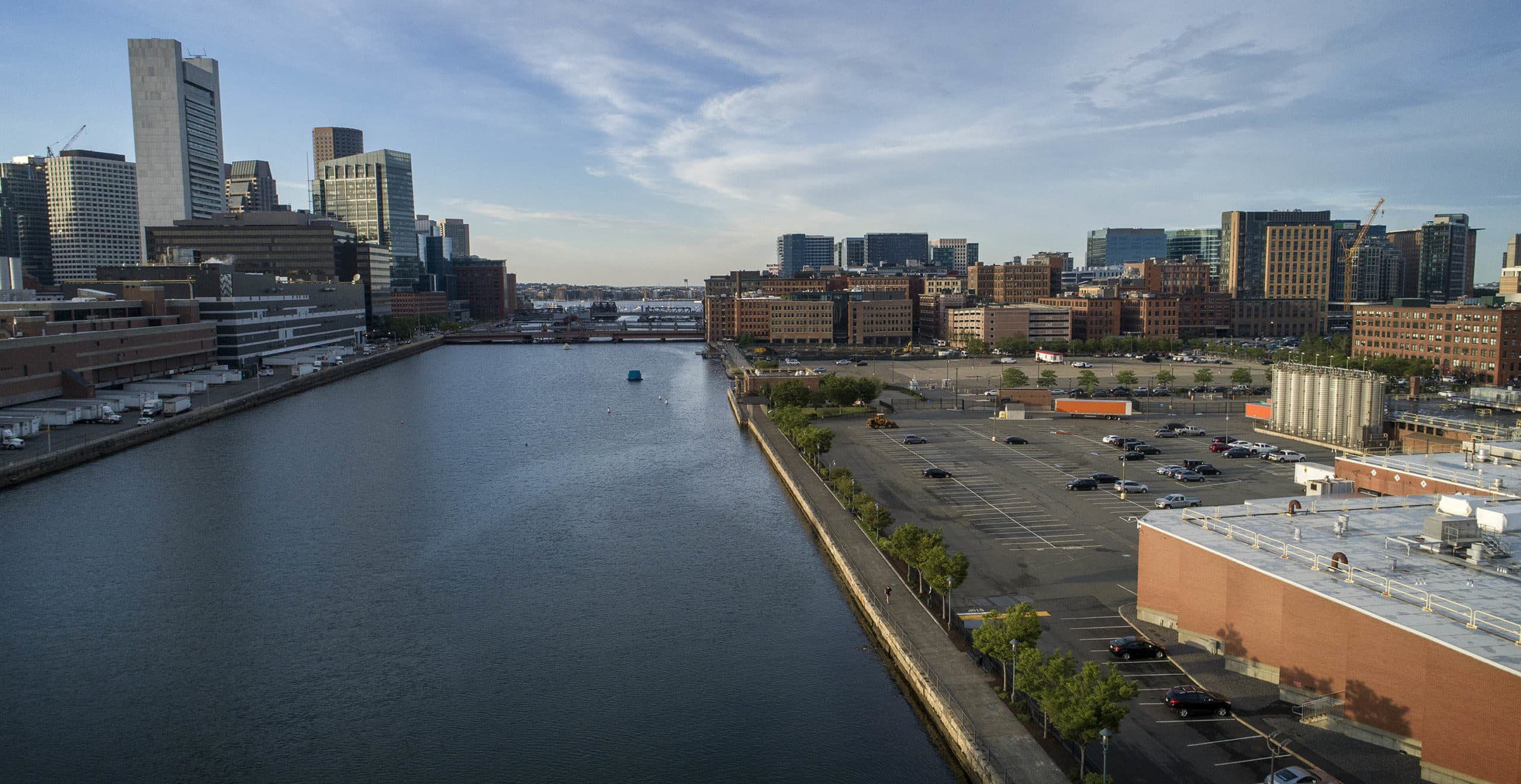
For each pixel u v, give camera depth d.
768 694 85.94
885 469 171.88
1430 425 179.12
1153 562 90.94
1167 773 64.31
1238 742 68.12
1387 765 63.50
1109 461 179.75
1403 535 82.56
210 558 127.44
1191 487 154.62
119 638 100.44
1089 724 62.56
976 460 181.50
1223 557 81.12
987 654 79.94
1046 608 96.75
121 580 118.62
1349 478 113.88
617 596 111.50
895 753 75.44
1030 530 127.19
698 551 128.88
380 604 110.00
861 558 115.56
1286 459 176.25
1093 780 59.97
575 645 97.69
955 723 72.75
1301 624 72.44
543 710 84.31
